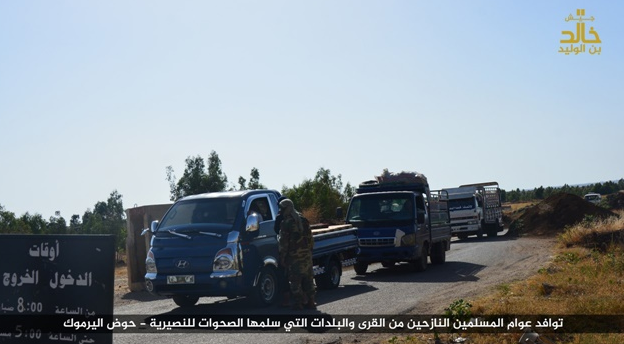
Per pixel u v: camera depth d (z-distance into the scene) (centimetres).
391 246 1853
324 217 3412
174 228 1202
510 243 3186
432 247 2148
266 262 1212
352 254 1622
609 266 1472
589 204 4159
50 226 5125
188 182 4088
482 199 4044
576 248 2412
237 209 1210
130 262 1576
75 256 484
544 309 970
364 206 1947
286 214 1153
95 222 5356
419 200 1991
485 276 1650
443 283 1534
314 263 1420
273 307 1205
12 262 504
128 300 1438
